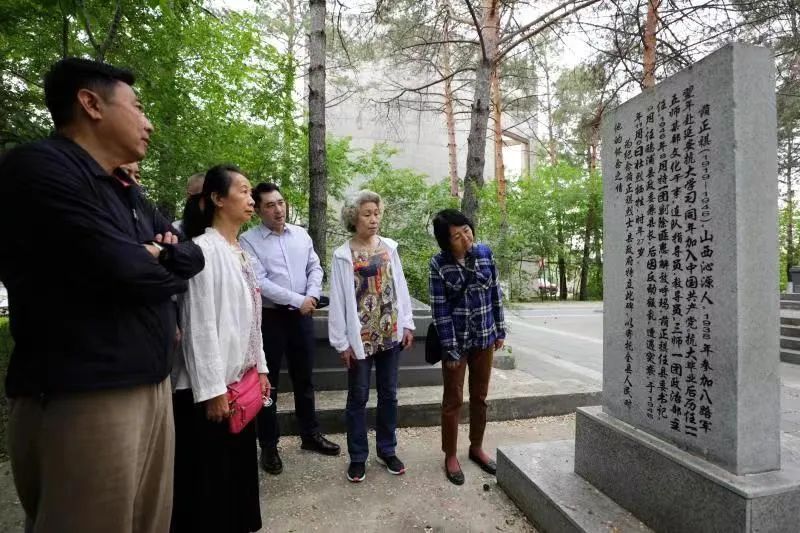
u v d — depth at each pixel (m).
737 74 1.58
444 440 2.67
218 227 1.94
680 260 1.81
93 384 1.18
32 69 4.33
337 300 2.63
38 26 4.18
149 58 4.77
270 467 2.71
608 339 2.21
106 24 4.13
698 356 1.73
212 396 1.65
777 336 1.64
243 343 1.82
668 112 1.86
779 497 1.50
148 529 1.45
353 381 2.64
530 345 6.88
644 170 2.00
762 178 1.61
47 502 1.17
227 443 1.86
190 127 5.68
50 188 1.14
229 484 1.87
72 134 1.32
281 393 3.65
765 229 1.62
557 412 3.76
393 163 14.73
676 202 1.83
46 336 1.16
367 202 2.63
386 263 2.71
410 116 14.55
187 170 5.27
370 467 2.81
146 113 4.99
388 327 2.65
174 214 5.22
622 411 2.11
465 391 3.73
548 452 2.53
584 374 4.54
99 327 1.21
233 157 6.46
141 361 1.29
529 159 18.52
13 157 1.17
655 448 1.82
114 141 1.34
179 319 1.70
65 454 1.17
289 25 9.82
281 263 2.82
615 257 2.18
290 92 6.82
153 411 1.38
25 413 1.19
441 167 15.41
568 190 15.45
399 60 7.43
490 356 2.68
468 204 5.45
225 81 6.48
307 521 2.25
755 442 1.60
